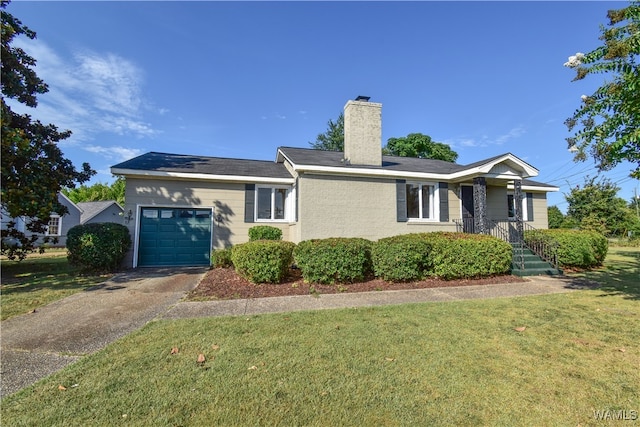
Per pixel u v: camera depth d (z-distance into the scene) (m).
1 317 5.18
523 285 7.81
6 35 9.10
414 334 4.23
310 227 10.30
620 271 9.99
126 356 3.56
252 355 3.55
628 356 3.53
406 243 7.79
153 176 10.82
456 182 12.28
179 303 6.05
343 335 4.19
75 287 7.51
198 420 2.40
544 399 2.70
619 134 4.91
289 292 6.87
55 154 10.35
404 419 2.41
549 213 28.30
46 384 2.96
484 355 3.56
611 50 4.29
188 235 11.25
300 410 2.52
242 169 12.12
